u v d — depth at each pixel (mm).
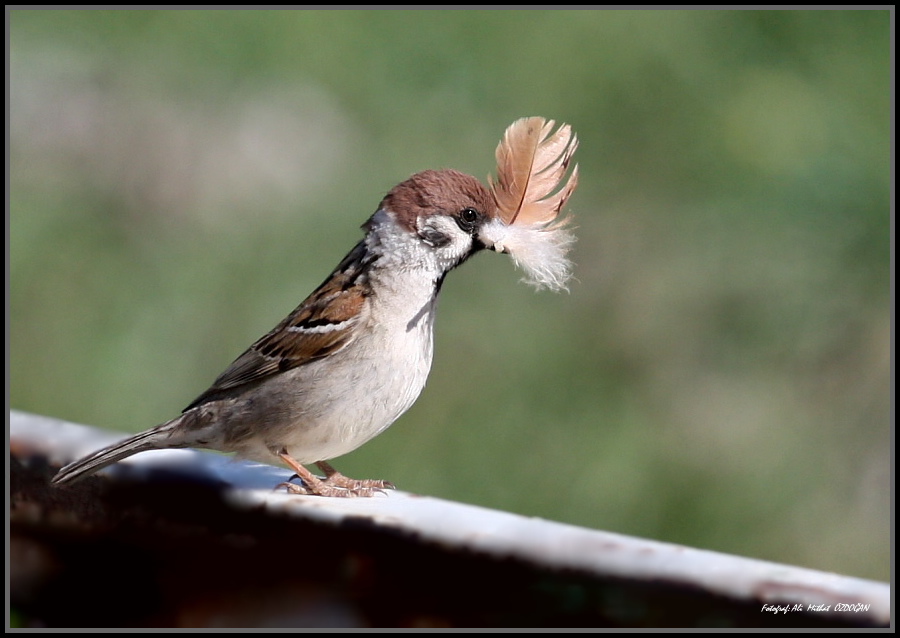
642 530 11406
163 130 13383
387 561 4586
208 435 7059
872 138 11398
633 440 11625
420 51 12641
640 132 12305
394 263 6871
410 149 12594
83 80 13492
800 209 11500
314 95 12898
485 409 11688
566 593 4297
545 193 6422
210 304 12305
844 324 11656
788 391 11898
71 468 5367
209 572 5055
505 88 12562
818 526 11406
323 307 6898
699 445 11781
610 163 12445
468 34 12555
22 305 12055
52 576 5387
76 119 13359
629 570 4195
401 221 6887
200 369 12039
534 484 11438
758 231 11844
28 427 5855
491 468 11461
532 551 4332
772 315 11867
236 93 13414
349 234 12562
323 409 6887
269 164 13008
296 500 4934
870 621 3986
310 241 12625
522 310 12133
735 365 12000
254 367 6938
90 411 11703
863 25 11547
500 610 4398
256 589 4926
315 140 12914
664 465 11664
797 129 11547
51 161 12961
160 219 12828
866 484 11469
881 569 11219
